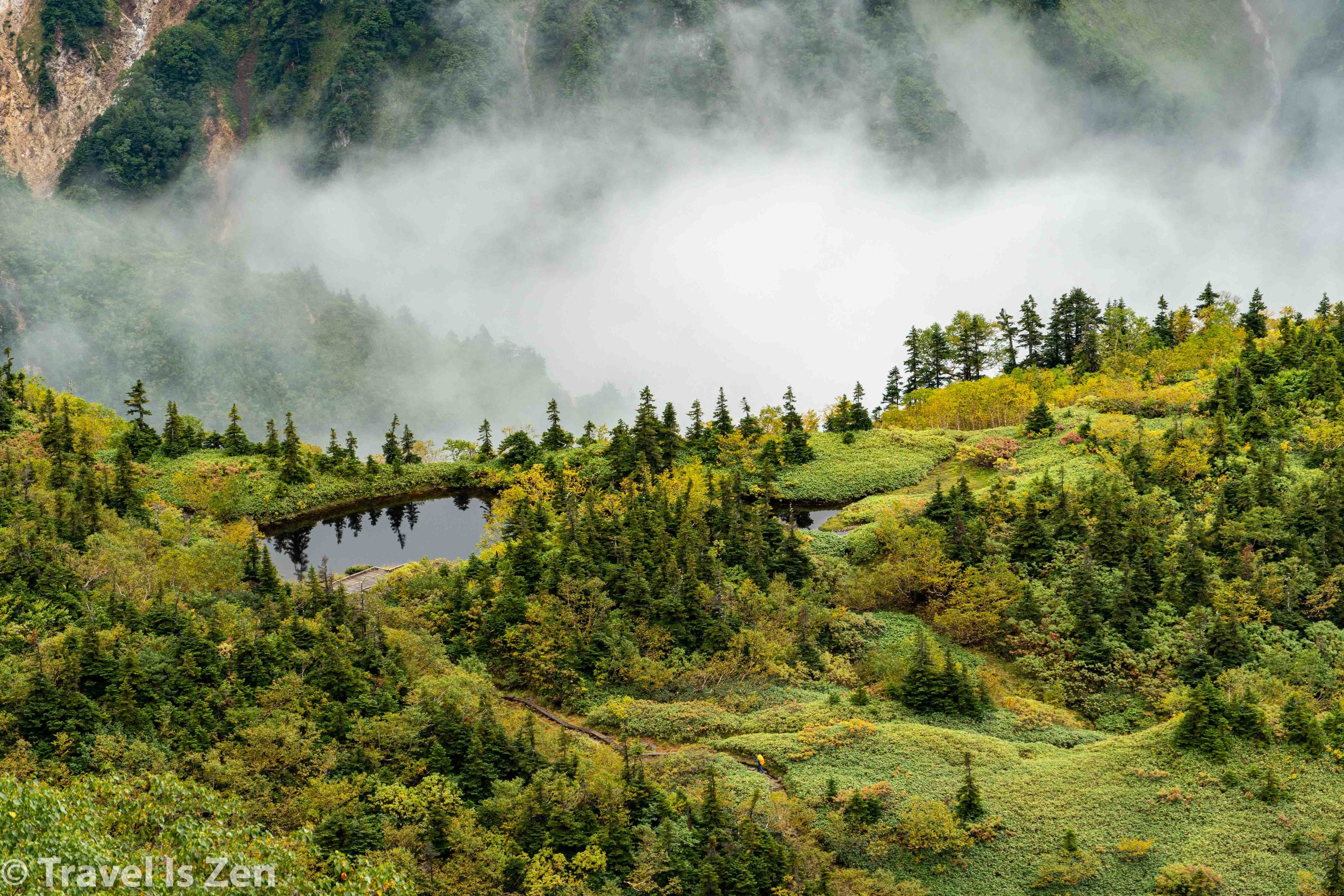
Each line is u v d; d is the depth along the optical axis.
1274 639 112.19
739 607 121.12
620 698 110.06
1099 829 86.00
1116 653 113.69
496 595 122.88
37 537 113.00
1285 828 83.94
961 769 94.56
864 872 82.50
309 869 71.88
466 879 78.94
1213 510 131.12
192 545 132.75
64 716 85.56
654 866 81.62
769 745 99.31
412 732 92.94
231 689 95.88
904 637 121.38
